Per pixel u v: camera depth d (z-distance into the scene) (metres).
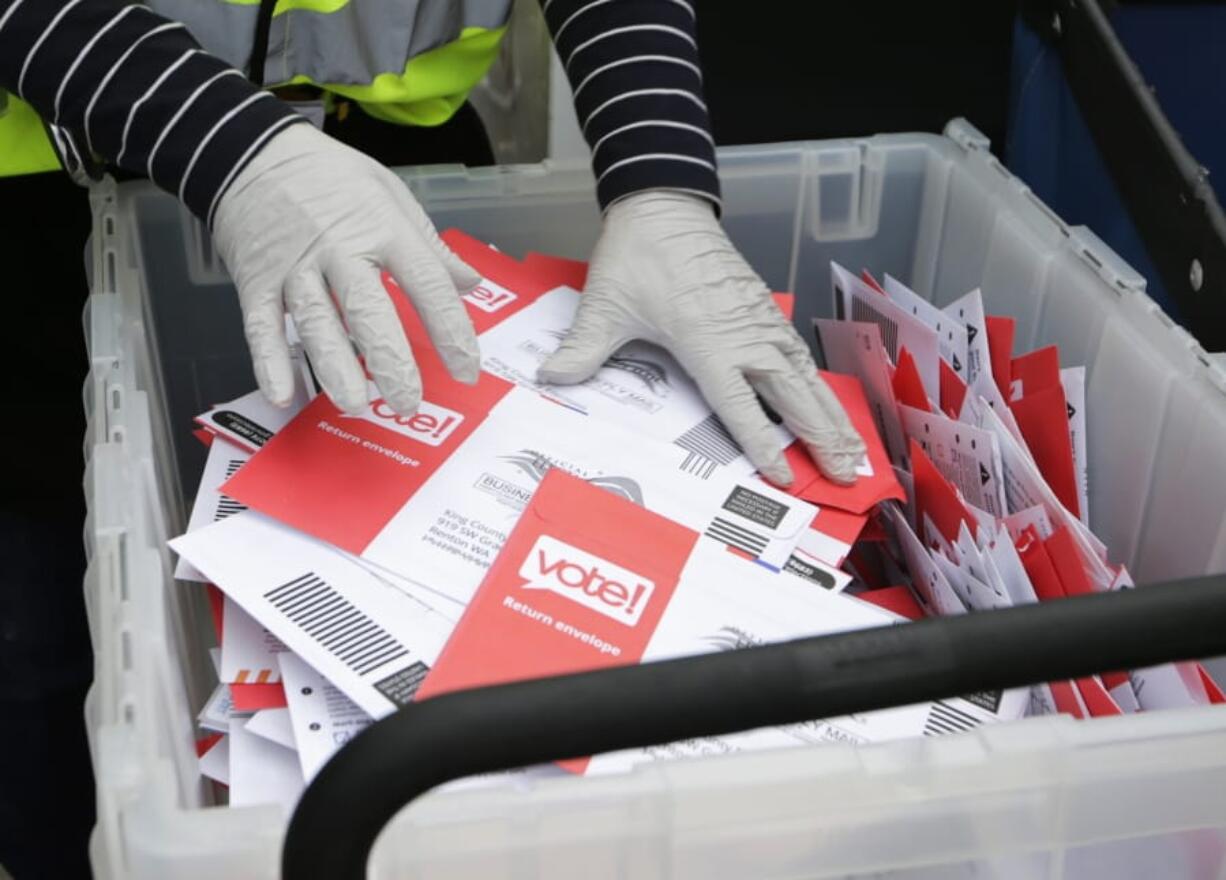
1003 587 0.82
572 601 0.78
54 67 0.85
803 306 1.24
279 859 0.54
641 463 0.89
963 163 1.17
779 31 1.24
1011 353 1.08
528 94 1.55
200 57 0.88
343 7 1.00
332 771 0.45
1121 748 0.61
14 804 1.13
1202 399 0.91
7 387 1.10
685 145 0.99
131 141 0.87
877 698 0.47
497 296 1.03
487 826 0.57
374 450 0.87
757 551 0.85
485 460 0.87
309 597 0.78
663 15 1.01
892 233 1.23
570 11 1.03
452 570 0.81
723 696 0.46
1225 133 1.24
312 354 0.84
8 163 1.00
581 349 0.96
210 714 0.80
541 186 1.14
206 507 0.87
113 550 0.74
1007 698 0.78
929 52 1.27
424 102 1.12
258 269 0.86
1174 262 1.05
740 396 0.94
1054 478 0.99
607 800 0.58
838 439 0.93
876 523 1.00
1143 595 0.48
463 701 0.45
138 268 1.02
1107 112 1.12
